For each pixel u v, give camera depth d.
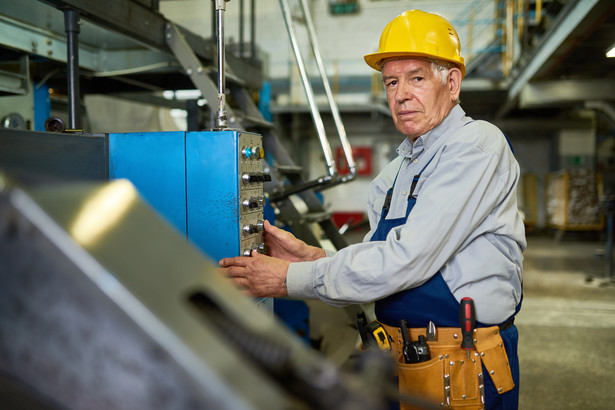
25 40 2.78
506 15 9.64
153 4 2.73
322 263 1.15
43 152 1.19
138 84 3.95
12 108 3.18
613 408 2.63
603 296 5.15
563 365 3.25
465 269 1.17
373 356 0.40
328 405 0.33
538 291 5.40
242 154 1.34
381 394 0.36
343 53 11.91
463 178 1.12
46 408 0.34
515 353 1.25
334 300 1.14
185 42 2.79
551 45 6.02
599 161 14.15
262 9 11.74
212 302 0.41
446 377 1.16
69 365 0.32
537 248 9.29
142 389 0.31
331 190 13.91
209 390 0.29
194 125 2.96
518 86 8.47
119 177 1.40
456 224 1.12
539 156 13.98
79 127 2.12
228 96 3.81
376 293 1.11
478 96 10.23
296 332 2.72
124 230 0.35
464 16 11.40
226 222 1.32
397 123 1.31
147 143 1.37
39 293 0.32
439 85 1.27
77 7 2.04
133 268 0.32
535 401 2.72
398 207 1.30
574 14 5.01
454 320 1.18
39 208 0.31
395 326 1.25
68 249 0.30
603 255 7.88
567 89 7.74
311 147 13.85
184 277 0.36
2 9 2.59
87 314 0.31
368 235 1.50
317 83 11.14
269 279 1.19
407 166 1.33
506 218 1.21
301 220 2.63
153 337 0.29
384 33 1.30
